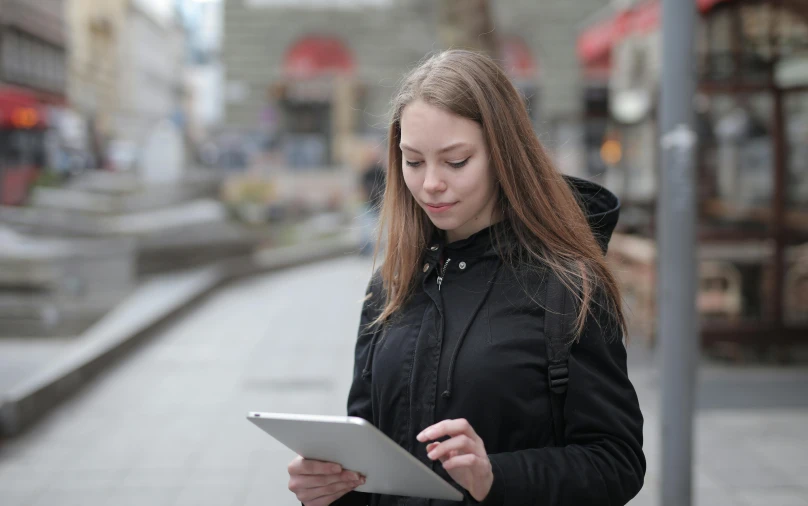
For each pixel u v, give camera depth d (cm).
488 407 158
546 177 166
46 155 1809
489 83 161
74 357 693
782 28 699
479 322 162
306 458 156
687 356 354
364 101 3080
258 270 1380
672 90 350
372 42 3067
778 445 510
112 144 3850
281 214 2097
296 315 1006
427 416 162
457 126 157
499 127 160
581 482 150
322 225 2047
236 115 3077
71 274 902
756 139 759
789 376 671
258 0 3052
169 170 1602
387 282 179
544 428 158
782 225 712
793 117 727
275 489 457
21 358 757
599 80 2972
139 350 806
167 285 1117
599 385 155
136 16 5041
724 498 431
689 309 354
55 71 3095
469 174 159
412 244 176
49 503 440
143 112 5225
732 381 658
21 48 2723
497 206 170
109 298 968
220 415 595
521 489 148
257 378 700
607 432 155
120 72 4647
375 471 149
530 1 3003
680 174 351
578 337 156
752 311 729
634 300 818
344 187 2631
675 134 350
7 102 1756
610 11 1059
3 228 1068
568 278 159
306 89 3077
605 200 185
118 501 442
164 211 1334
